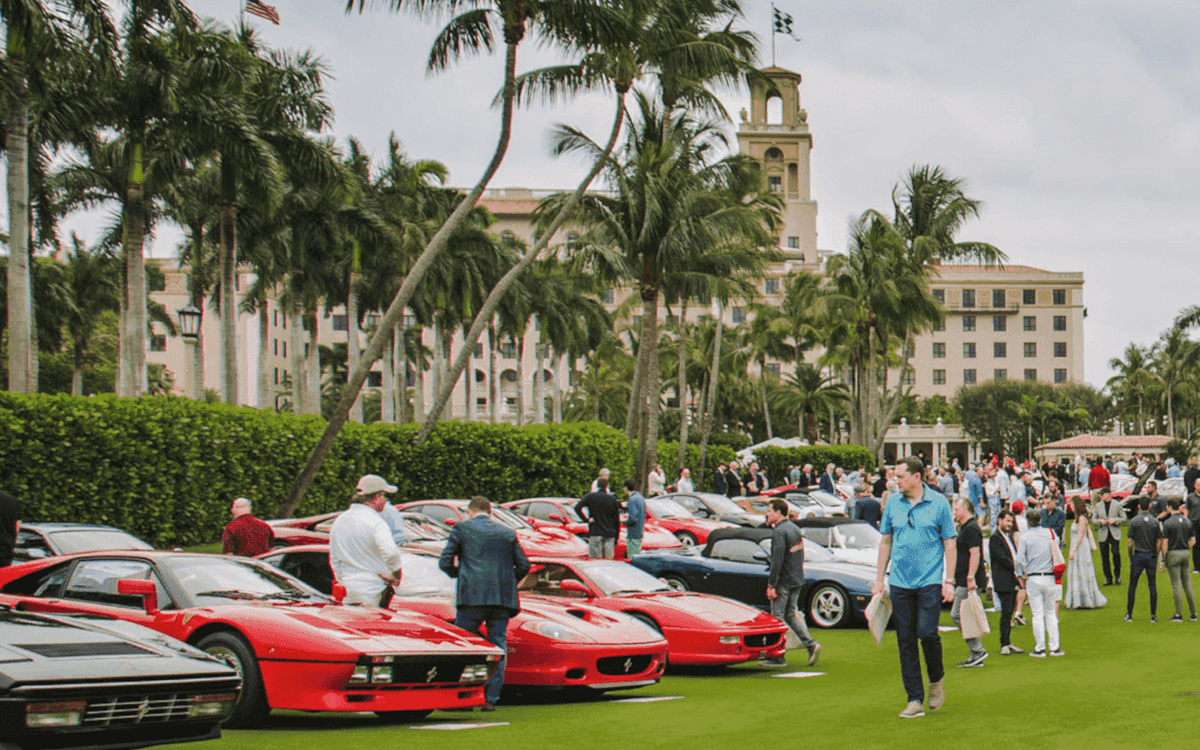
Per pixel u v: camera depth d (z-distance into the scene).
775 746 7.17
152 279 61.19
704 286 35.31
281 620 7.48
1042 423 98.56
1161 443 65.75
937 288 119.56
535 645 9.52
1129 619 15.92
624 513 24.05
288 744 6.85
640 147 32.81
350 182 29.77
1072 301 119.50
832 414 86.06
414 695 7.54
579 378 89.19
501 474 30.50
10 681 5.09
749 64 31.50
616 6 23.34
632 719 8.41
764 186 42.09
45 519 17.22
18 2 18.14
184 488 20.33
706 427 50.59
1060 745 7.20
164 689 5.64
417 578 10.36
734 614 11.58
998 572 12.91
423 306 52.75
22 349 20.14
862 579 15.02
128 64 24.16
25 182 20.25
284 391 105.12
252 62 26.97
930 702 8.66
